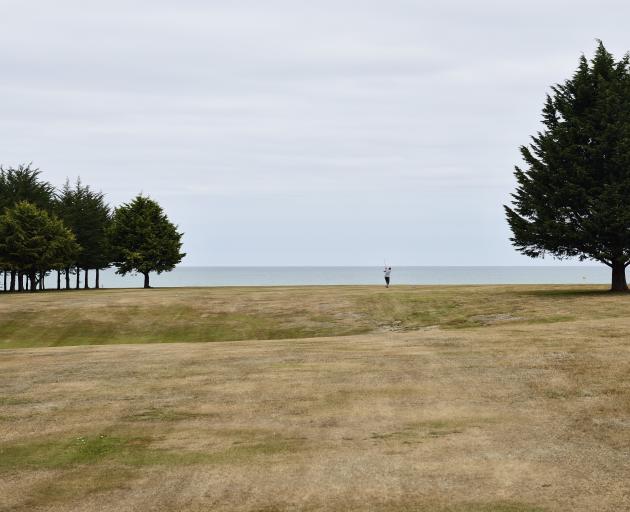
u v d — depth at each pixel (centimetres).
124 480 949
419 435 1130
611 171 3762
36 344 3412
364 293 4591
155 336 3541
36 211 7044
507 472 931
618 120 3772
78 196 8675
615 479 890
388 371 1691
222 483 925
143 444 1125
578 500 818
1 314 3966
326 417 1264
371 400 1388
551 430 1133
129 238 7544
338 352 2039
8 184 7994
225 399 1430
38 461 1044
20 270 6925
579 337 2097
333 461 1005
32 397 1492
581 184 3819
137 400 1443
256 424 1230
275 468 982
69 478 962
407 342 2214
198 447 1100
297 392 1477
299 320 3706
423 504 822
